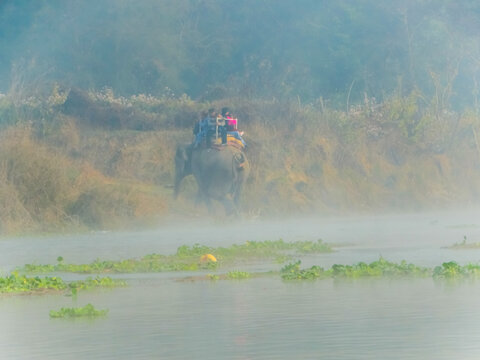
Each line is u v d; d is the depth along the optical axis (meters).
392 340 24.58
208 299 32.97
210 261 44.06
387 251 48.31
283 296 33.16
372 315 28.48
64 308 30.55
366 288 34.72
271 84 127.56
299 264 41.16
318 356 22.94
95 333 26.86
